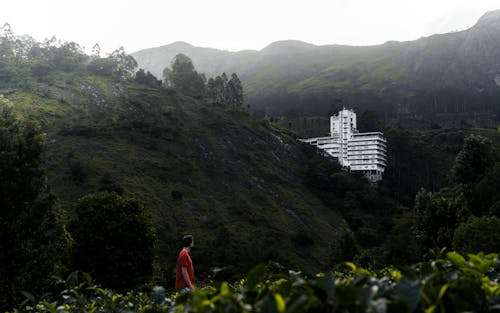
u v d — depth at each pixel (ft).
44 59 597.93
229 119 484.74
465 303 6.28
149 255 111.34
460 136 584.81
